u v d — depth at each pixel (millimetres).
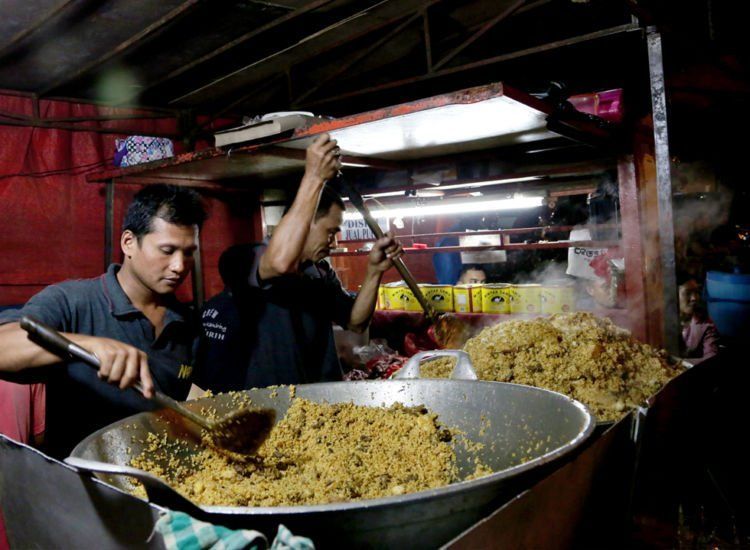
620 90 2678
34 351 1361
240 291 2180
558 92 2209
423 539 850
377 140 2547
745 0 3209
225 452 1384
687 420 1828
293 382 2238
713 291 3719
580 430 1155
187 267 1699
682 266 3996
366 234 5395
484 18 3633
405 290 4344
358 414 1594
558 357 1911
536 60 3896
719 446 2047
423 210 4016
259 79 4488
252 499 1126
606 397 1762
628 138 2754
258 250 2189
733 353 2238
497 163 3229
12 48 3373
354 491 1188
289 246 1969
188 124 4906
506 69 4125
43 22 3029
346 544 814
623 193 2824
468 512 869
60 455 1665
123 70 3971
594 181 3518
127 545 837
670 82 3297
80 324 1670
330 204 2258
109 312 1705
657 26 2262
